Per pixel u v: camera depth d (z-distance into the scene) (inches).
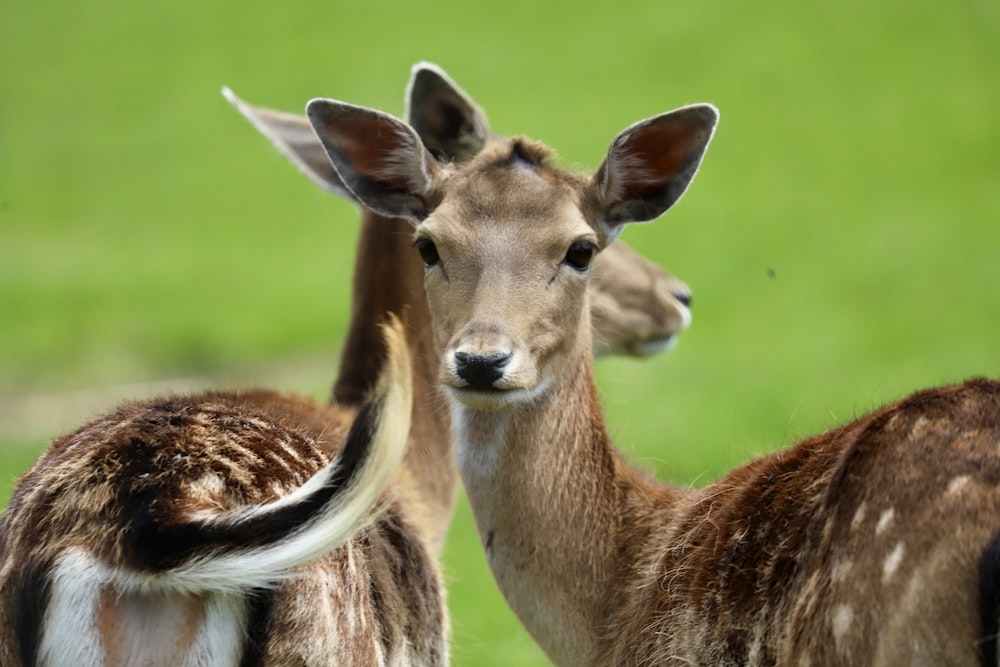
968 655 290.5
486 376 392.5
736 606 359.9
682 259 1481.3
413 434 514.0
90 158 2217.0
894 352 1118.4
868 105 2162.9
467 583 687.7
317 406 482.3
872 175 1857.8
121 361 1246.9
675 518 414.0
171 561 333.4
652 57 2417.6
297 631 350.3
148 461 357.1
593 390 433.7
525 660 604.7
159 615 341.1
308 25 2778.1
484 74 2356.1
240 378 1202.0
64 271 1620.3
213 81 2504.9
